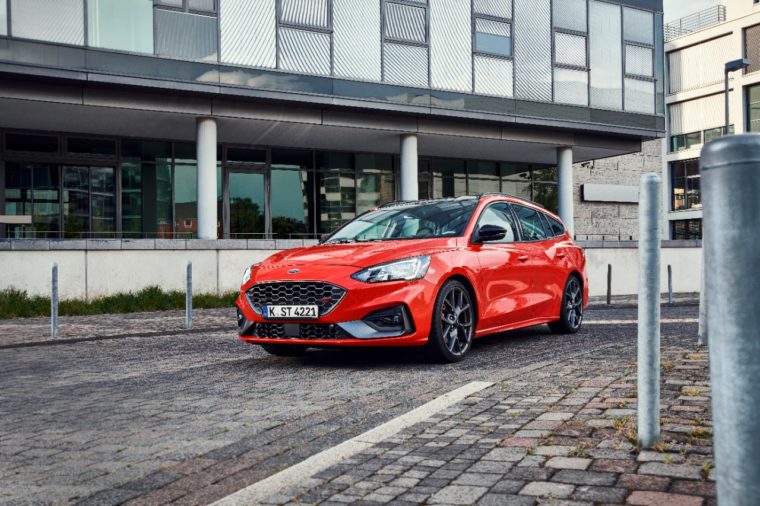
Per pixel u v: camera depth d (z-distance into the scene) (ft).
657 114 73.87
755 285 5.29
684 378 16.20
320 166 71.05
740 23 160.04
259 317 21.43
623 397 14.60
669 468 10.05
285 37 55.83
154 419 15.49
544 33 67.56
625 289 68.69
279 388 18.63
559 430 12.35
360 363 22.40
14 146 59.11
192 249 52.65
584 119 69.36
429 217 24.80
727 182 5.36
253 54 54.54
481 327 23.13
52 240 47.83
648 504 8.80
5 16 47.03
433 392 17.37
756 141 5.31
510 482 9.89
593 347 24.61
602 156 79.61
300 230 69.92
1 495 10.70
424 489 9.82
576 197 90.02
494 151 74.74
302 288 20.85
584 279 29.68
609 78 71.10
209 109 54.44
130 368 23.11
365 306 20.36
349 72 58.29
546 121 67.00
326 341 20.58
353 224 26.02
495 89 64.85
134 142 63.46
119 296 47.55
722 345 5.41
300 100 55.93
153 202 64.03
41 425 15.29
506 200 26.71
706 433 11.51
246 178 67.67
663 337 25.64
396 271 20.80
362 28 58.90
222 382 19.89
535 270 26.30
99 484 11.10
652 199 10.69
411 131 62.39
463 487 9.81
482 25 64.49
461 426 13.08
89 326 36.68
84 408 16.96
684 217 174.70
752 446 5.26
